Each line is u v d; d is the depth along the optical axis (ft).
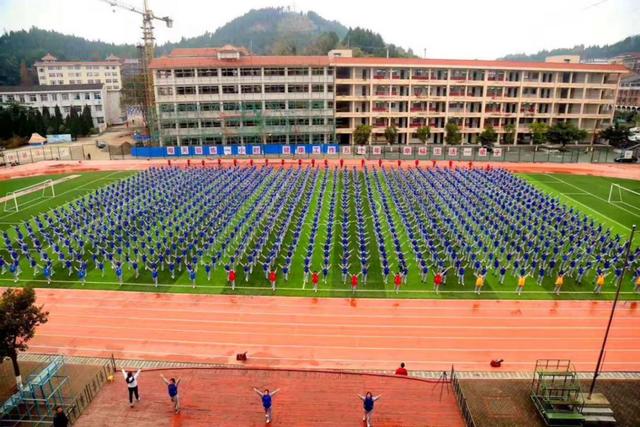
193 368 78.59
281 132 308.40
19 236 139.23
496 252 128.67
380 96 318.86
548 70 323.78
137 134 371.35
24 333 70.18
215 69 294.66
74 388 74.33
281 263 123.95
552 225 146.51
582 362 84.12
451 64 314.76
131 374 69.15
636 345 89.56
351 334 92.48
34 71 645.92
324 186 199.52
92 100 444.55
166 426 65.21
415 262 124.57
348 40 593.42
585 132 305.73
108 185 208.44
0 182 220.43
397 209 162.30
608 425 66.74
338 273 118.42
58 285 112.78
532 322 96.94
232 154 281.13
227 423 65.92
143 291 109.91
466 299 106.01
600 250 128.16
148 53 412.77
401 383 75.56
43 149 302.66
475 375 79.71
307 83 302.04
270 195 181.57
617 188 205.16
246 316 98.89
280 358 84.89
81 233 139.44
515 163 260.21
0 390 74.28
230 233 142.92
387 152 287.07
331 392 72.95
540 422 67.72
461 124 331.16
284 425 65.62
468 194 176.55
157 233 143.33
